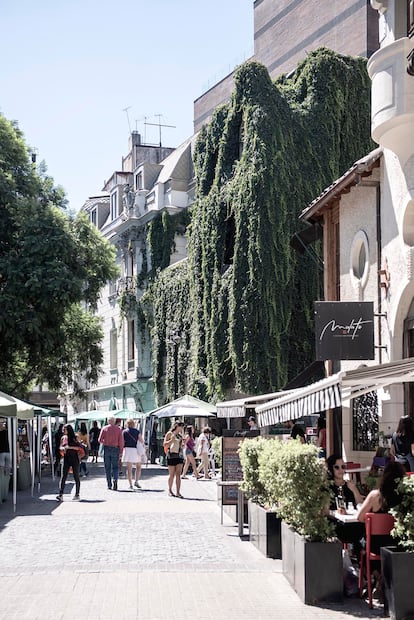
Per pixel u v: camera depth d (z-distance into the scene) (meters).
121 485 27.02
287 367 31.94
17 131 36.91
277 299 32.06
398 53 14.62
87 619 8.53
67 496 22.89
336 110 34.41
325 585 9.30
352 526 10.63
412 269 15.74
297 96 34.62
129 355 55.81
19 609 8.94
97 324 44.28
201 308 37.06
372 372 10.07
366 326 17.09
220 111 36.84
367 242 19.00
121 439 25.19
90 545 13.54
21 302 32.09
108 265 36.94
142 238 53.12
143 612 8.84
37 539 14.25
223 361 34.34
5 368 35.72
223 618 8.62
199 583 10.37
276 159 32.75
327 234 22.45
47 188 37.19
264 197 32.44
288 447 9.99
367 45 39.91
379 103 14.94
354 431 19.58
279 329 31.95
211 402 35.34
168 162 55.53
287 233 32.38
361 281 19.22
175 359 44.28
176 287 44.88
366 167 17.77
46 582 10.38
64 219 34.75
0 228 34.09
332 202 21.92
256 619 8.56
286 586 10.20
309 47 45.22
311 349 32.38
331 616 8.70
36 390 73.81
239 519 14.76
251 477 13.71
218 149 36.62
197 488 25.75
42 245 32.97
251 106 33.53
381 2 17.27
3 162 34.78
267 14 50.16
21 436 33.94
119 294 55.50
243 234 32.91
